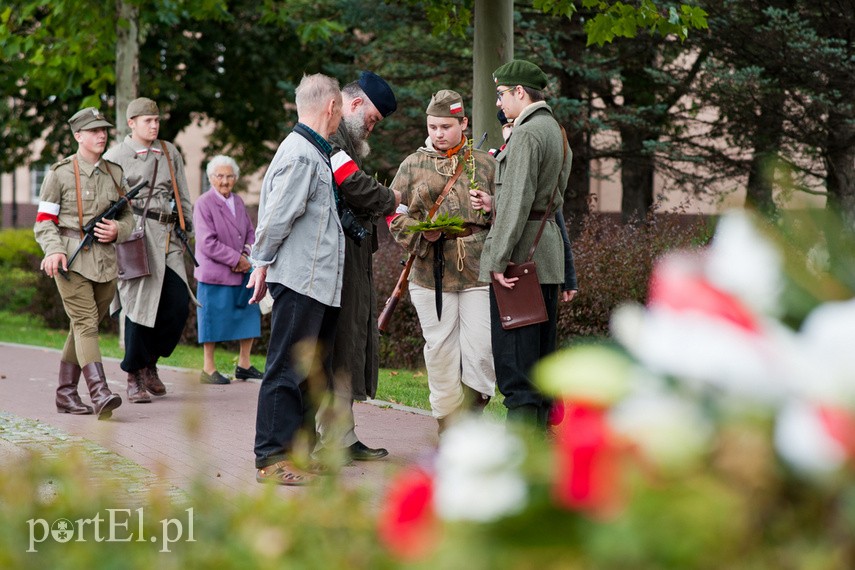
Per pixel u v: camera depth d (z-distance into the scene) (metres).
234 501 3.10
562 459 1.93
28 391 13.80
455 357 9.41
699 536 1.80
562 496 1.89
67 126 33.50
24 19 22.34
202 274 14.79
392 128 26.97
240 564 2.57
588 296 15.84
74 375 11.95
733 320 1.93
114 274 11.78
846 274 2.16
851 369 1.88
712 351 1.90
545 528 1.89
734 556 1.83
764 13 21.55
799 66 21.45
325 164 8.18
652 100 26.45
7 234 33.44
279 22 24.70
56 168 11.68
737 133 23.52
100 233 11.62
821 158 23.28
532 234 8.38
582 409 1.98
